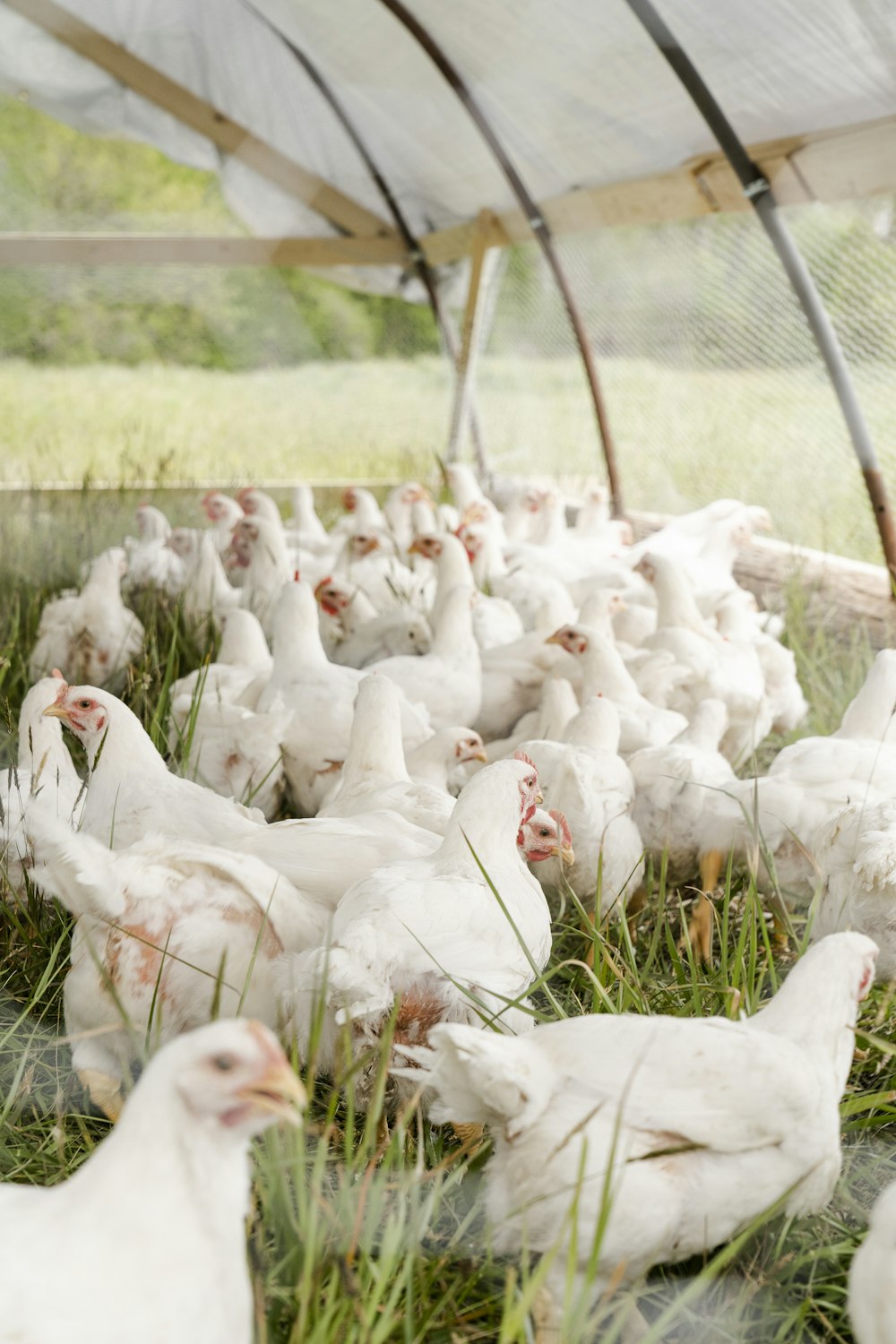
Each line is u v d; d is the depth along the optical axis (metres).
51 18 9.88
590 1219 2.36
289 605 5.11
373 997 2.75
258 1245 2.45
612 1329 2.25
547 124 8.45
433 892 2.98
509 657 5.91
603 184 8.65
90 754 3.94
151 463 12.71
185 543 7.60
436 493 11.51
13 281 13.73
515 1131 2.41
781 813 4.07
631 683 5.36
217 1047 1.83
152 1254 1.81
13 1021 3.48
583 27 6.91
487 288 11.53
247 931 3.01
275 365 14.44
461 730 4.68
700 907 4.12
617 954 3.67
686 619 6.21
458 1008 2.92
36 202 13.61
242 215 11.98
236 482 11.28
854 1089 3.38
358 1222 2.35
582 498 10.61
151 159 13.52
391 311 14.04
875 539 7.52
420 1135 2.84
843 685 6.39
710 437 8.69
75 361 14.50
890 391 6.74
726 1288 2.69
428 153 10.39
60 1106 3.13
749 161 6.85
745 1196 2.50
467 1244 2.67
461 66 8.62
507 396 11.59
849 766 4.14
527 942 3.12
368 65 9.49
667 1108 2.45
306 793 4.86
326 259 12.20
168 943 2.93
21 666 5.96
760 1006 3.52
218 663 5.79
